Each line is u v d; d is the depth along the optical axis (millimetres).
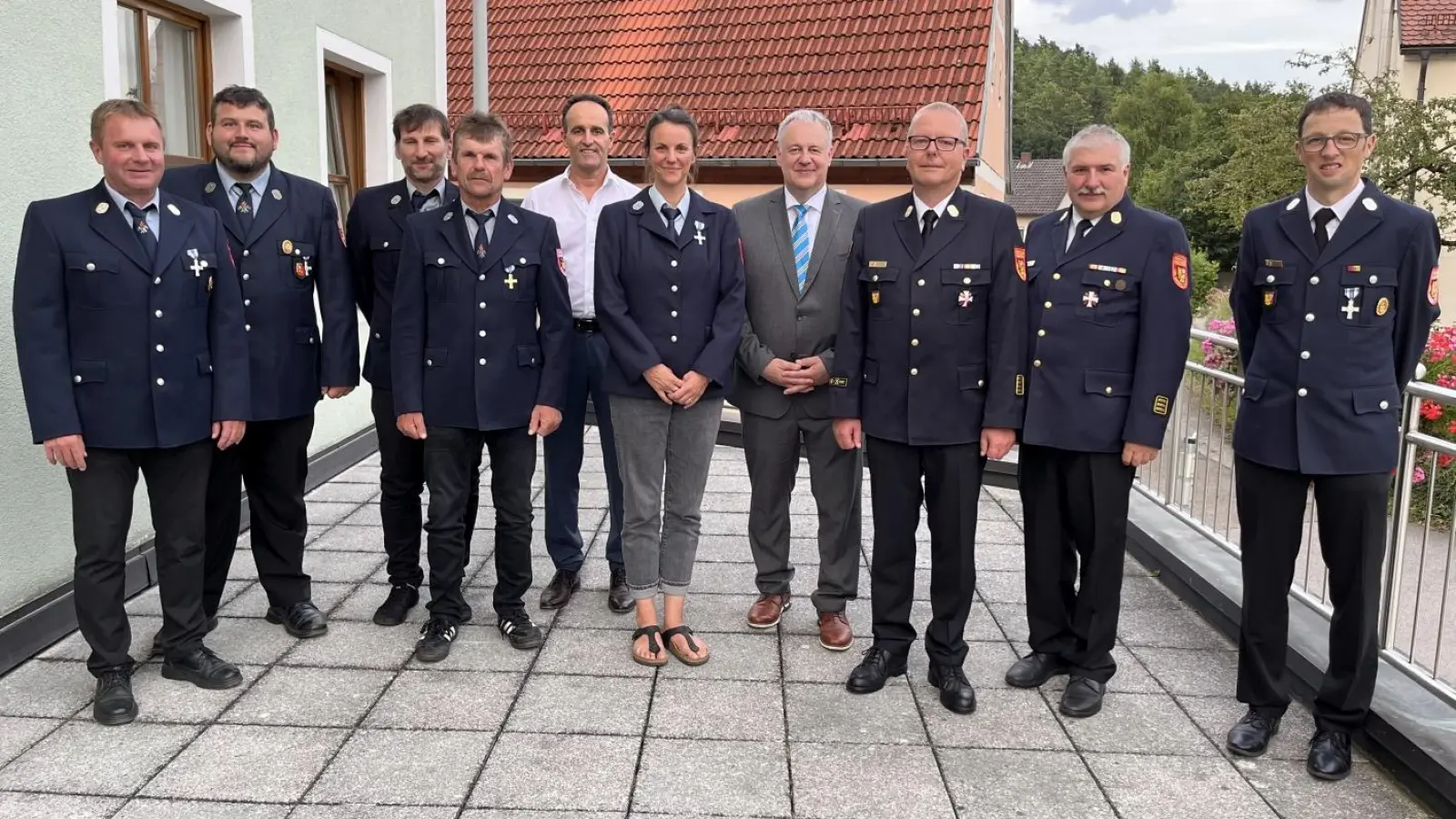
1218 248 36281
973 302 3211
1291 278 2908
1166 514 5160
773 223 3760
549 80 12625
